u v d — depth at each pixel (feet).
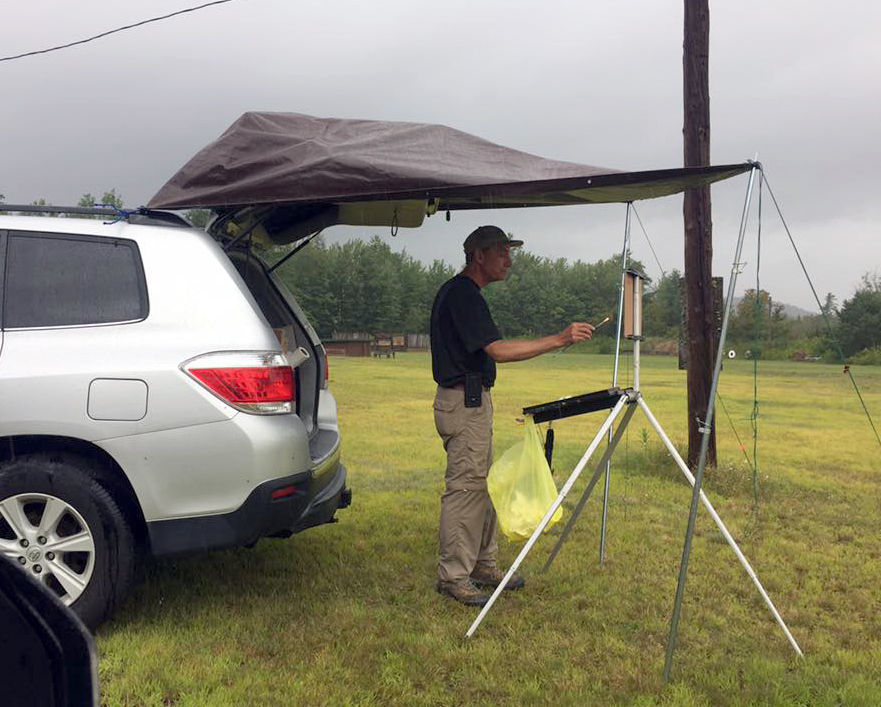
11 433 11.46
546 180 11.62
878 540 19.40
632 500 22.99
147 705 9.87
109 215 13.00
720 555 17.51
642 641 12.54
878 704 10.44
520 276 310.45
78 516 11.52
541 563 16.52
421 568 15.79
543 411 13.50
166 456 11.64
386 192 12.18
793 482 26.58
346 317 256.11
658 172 11.49
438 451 31.30
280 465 11.96
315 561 16.05
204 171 13.44
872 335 149.89
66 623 4.59
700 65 25.21
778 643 12.62
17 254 12.34
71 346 11.84
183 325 12.16
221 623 12.55
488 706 10.26
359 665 11.21
